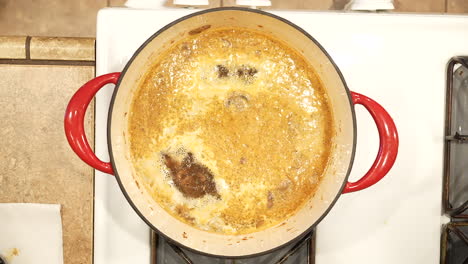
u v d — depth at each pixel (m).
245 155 0.72
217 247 0.70
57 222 0.88
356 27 0.77
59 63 0.87
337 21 0.77
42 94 0.87
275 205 0.72
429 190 0.79
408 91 0.78
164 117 0.72
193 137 0.72
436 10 1.13
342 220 0.78
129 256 0.78
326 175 0.71
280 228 0.71
